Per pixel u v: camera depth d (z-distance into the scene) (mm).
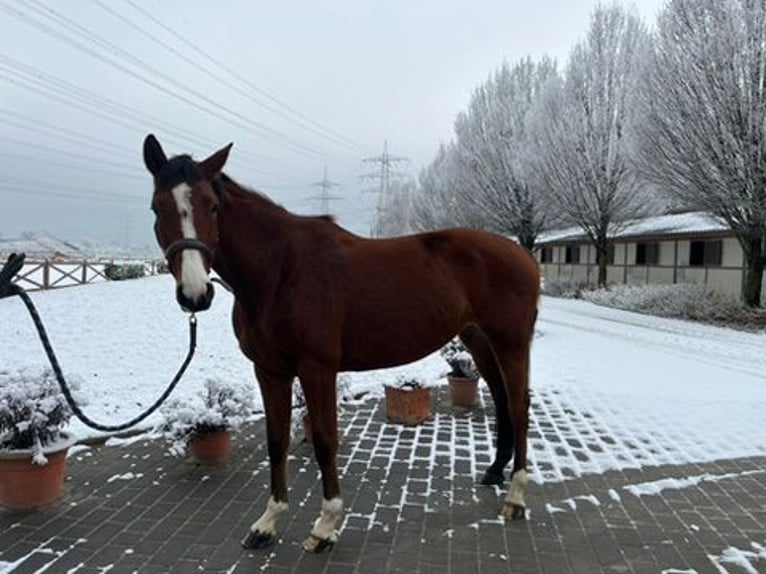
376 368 3354
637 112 15859
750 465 4414
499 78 26703
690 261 20469
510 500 3506
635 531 3324
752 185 13172
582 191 20844
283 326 2955
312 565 2928
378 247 3340
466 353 6078
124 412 5469
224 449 4320
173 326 11320
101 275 24562
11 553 2992
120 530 3271
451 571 2881
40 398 3496
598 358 9203
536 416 5770
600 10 20578
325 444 3062
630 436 5102
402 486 3955
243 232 2955
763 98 12648
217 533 3258
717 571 2898
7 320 11055
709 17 13375
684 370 8297
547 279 29594
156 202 2656
